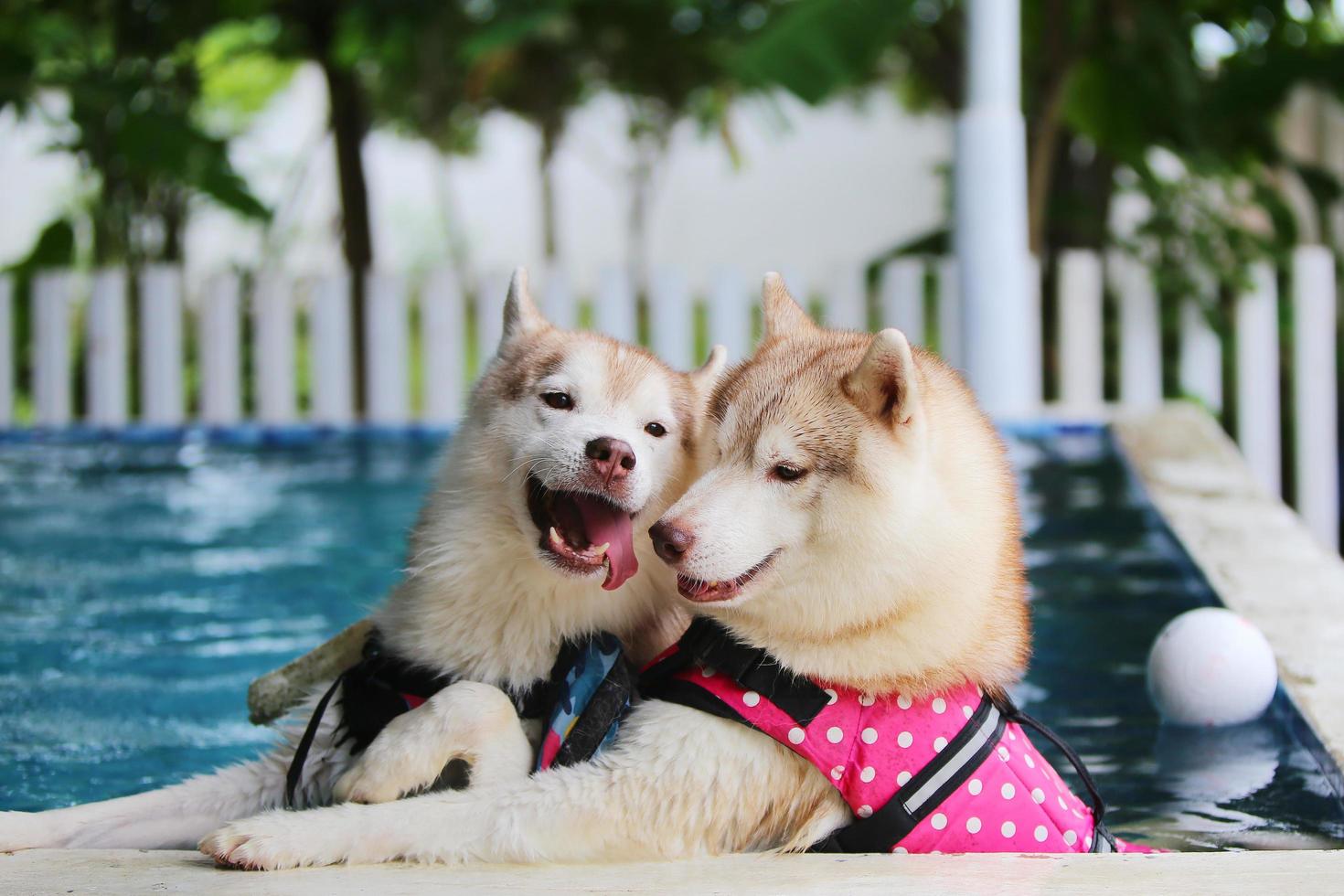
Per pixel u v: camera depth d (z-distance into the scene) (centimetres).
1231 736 267
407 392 559
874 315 671
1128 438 427
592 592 244
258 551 350
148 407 561
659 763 229
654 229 1577
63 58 675
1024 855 223
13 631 306
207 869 223
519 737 237
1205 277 543
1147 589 319
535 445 250
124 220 681
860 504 229
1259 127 622
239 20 704
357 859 225
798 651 231
